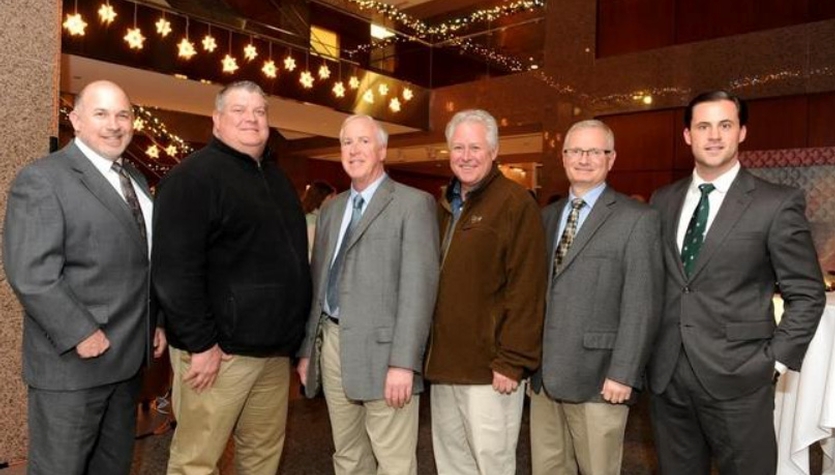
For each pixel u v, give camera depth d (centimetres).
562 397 214
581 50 898
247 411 235
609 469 219
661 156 827
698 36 798
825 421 241
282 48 904
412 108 1090
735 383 196
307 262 234
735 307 198
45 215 193
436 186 1781
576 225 225
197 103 944
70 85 805
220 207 210
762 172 605
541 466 238
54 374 199
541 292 217
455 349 222
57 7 295
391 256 226
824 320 249
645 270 207
